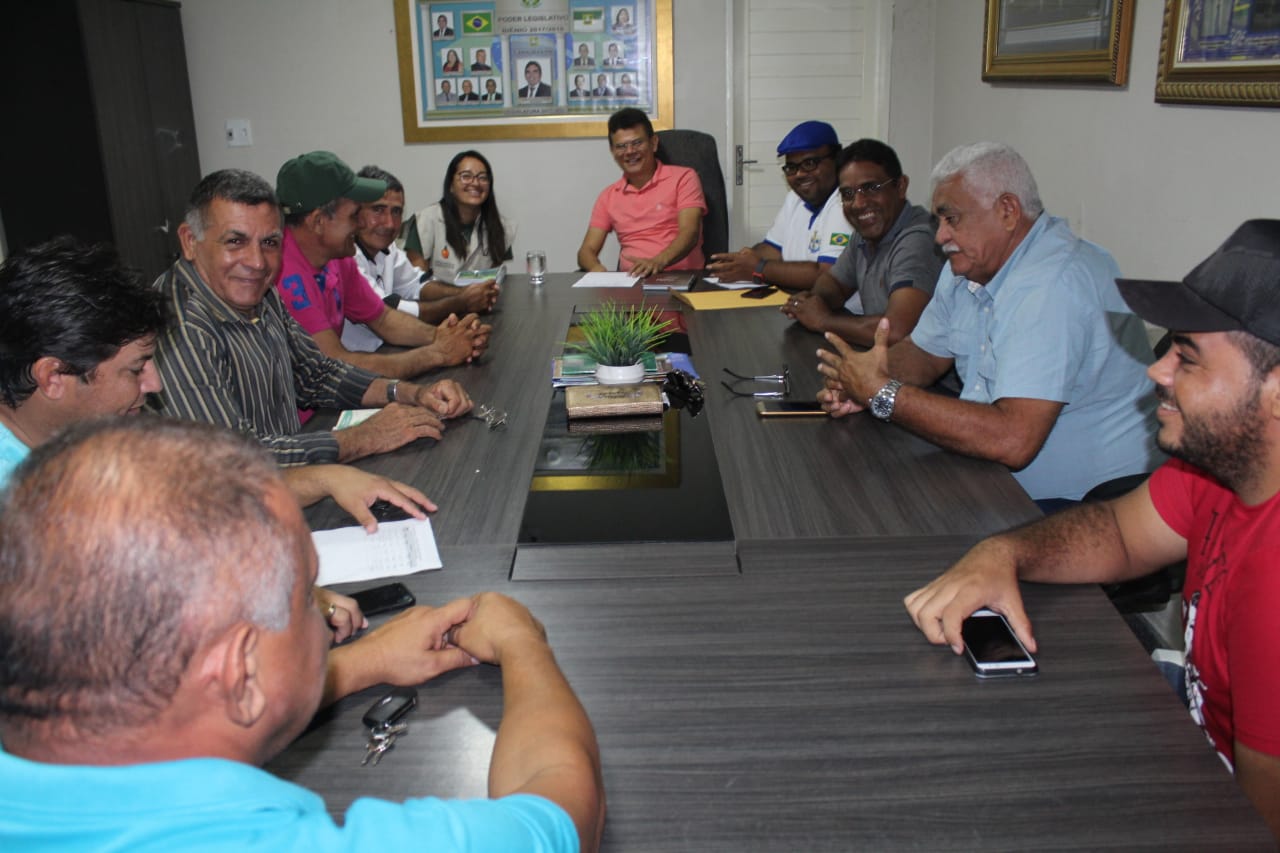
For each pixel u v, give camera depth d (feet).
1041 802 3.13
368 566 4.70
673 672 3.86
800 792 3.20
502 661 3.44
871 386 6.21
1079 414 6.61
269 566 1.97
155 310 4.25
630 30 16.25
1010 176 6.28
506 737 2.90
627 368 7.26
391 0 16.16
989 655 3.84
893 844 2.98
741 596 4.41
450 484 5.72
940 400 6.01
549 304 10.62
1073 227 11.54
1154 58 9.64
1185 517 4.31
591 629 4.17
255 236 6.07
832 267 10.34
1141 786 3.20
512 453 6.21
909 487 5.54
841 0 16.60
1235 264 3.34
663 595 4.43
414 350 8.36
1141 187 9.99
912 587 4.46
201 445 2.00
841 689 3.74
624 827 3.05
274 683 2.05
